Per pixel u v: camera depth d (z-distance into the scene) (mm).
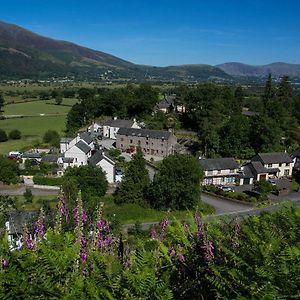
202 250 5926
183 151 73625
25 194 44625
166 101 113562
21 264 5117
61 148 73250
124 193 43125
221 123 81688
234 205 45062
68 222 6891
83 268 5402
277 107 84312
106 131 89750
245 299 4598
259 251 5453
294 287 4801
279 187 52719
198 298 5578
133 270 5551
